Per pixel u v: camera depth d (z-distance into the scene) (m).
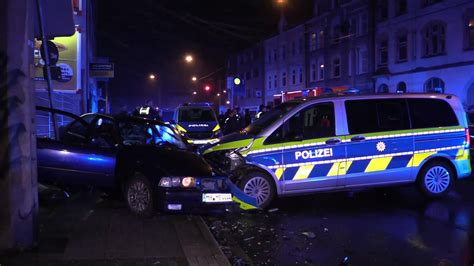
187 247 5.40
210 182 6.64
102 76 24.30
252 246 6.05
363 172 8.35
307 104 8.23
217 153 8.08
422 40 27.41
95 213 6.91
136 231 6.02
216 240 6.12
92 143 7.84
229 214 7.64
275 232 6.68
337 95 8.48
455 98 9.10
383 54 31.22
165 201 6.43
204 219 7.36
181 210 6.48
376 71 31.25
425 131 8.70
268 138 7.99
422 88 27.34
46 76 7.77
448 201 8.72
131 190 6.85
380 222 7.23
